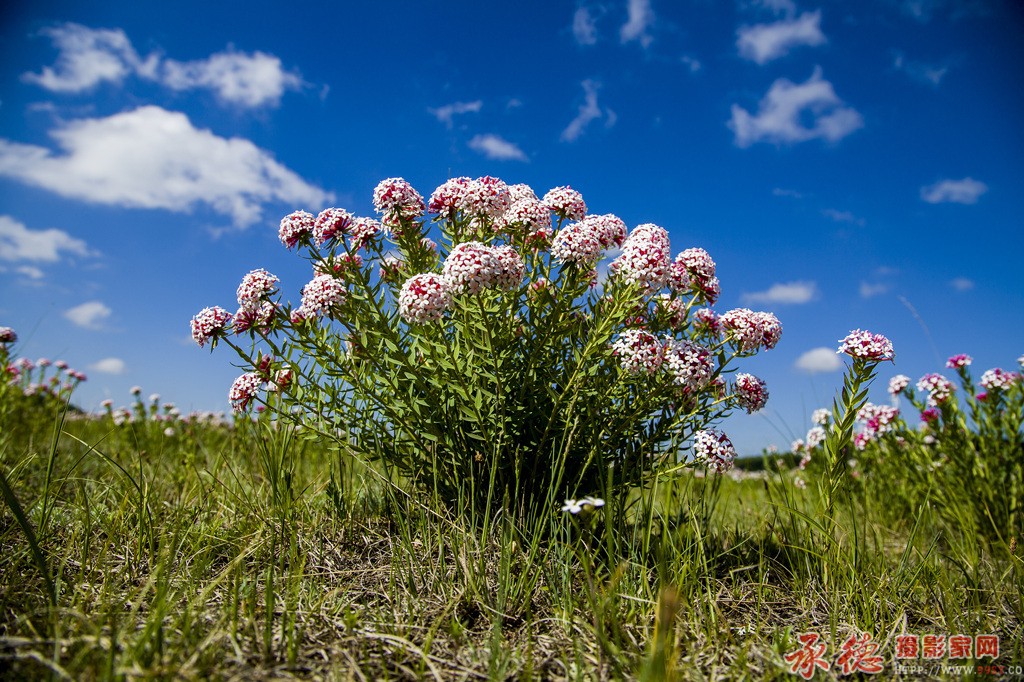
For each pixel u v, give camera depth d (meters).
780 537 0.59
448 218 0.60
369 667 0.38
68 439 1.00
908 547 0.55
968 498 0.77
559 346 0.57
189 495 0.64
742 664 0.41
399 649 0.40
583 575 0.49
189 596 0.43
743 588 0.53
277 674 0.36
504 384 0.54
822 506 0.57
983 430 0.81
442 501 0.59
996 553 0.71
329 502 0.59
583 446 0.56
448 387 0.55
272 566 0.44
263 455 0.61
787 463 1.20
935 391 0.82
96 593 0.44
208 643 0.37
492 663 0.38
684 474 0.56
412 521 0.57
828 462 0.54
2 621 0.39
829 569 0.53
